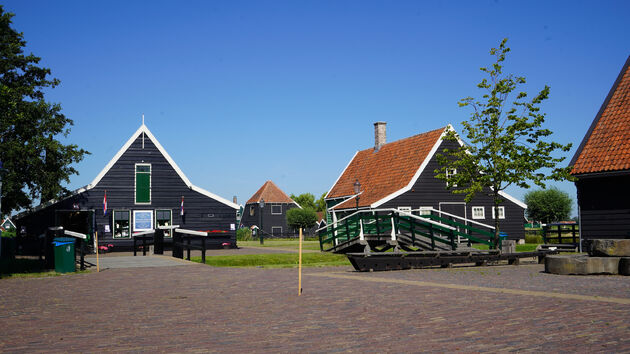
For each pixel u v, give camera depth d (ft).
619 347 18.19
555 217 212.64
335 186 146.30
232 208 119.34
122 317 27.27
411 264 56.59
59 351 19.43
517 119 75.36
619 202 64.69
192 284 43.09
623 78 72.18
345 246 81.71
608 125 68.80
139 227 111.86
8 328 24.44
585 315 24.49
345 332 22.03
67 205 106.22
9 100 92.38
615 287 36.04
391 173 124.36
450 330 21.85
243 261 74.54
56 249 56.95
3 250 98.53
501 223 120.26
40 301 34.12
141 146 113.70
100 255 93.66
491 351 18.06
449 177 82.17
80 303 32.96
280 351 18.81
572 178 67.56
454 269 56.13
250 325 24.21
